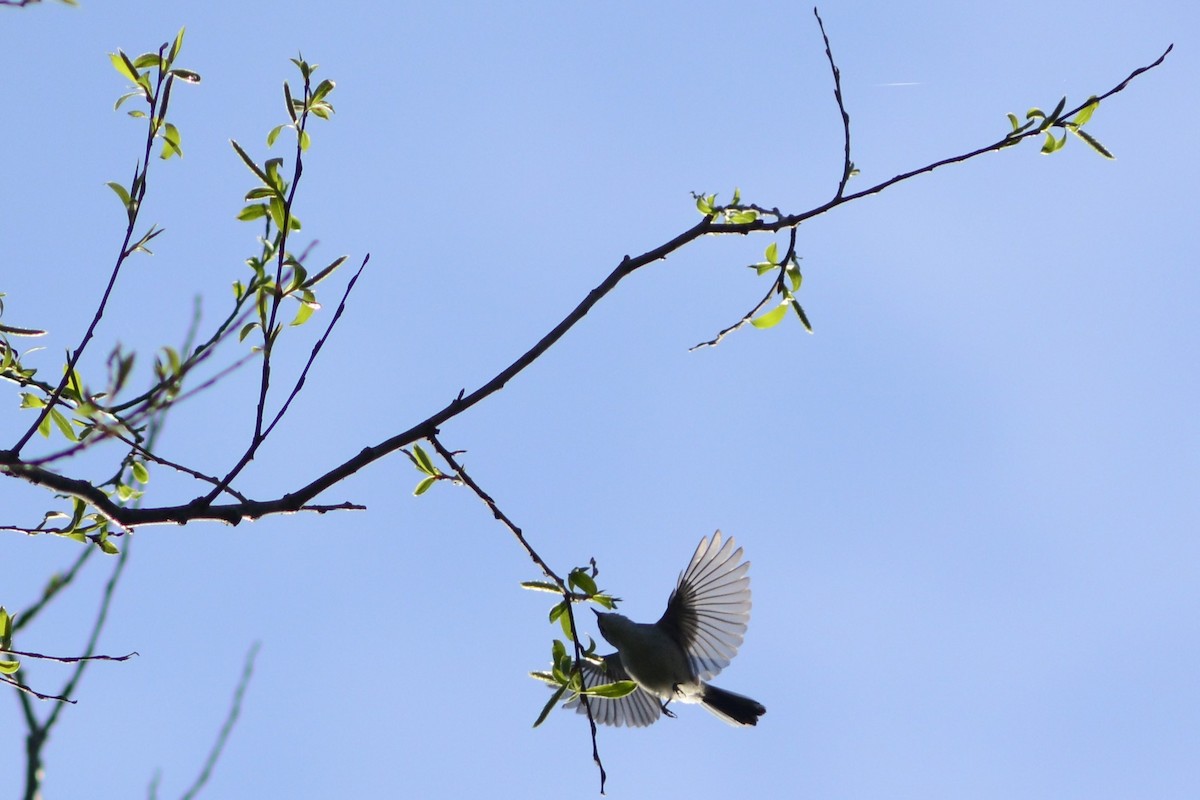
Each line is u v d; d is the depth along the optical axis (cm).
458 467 868
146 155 784
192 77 817
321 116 860
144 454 727
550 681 892
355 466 809
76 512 888
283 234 784
